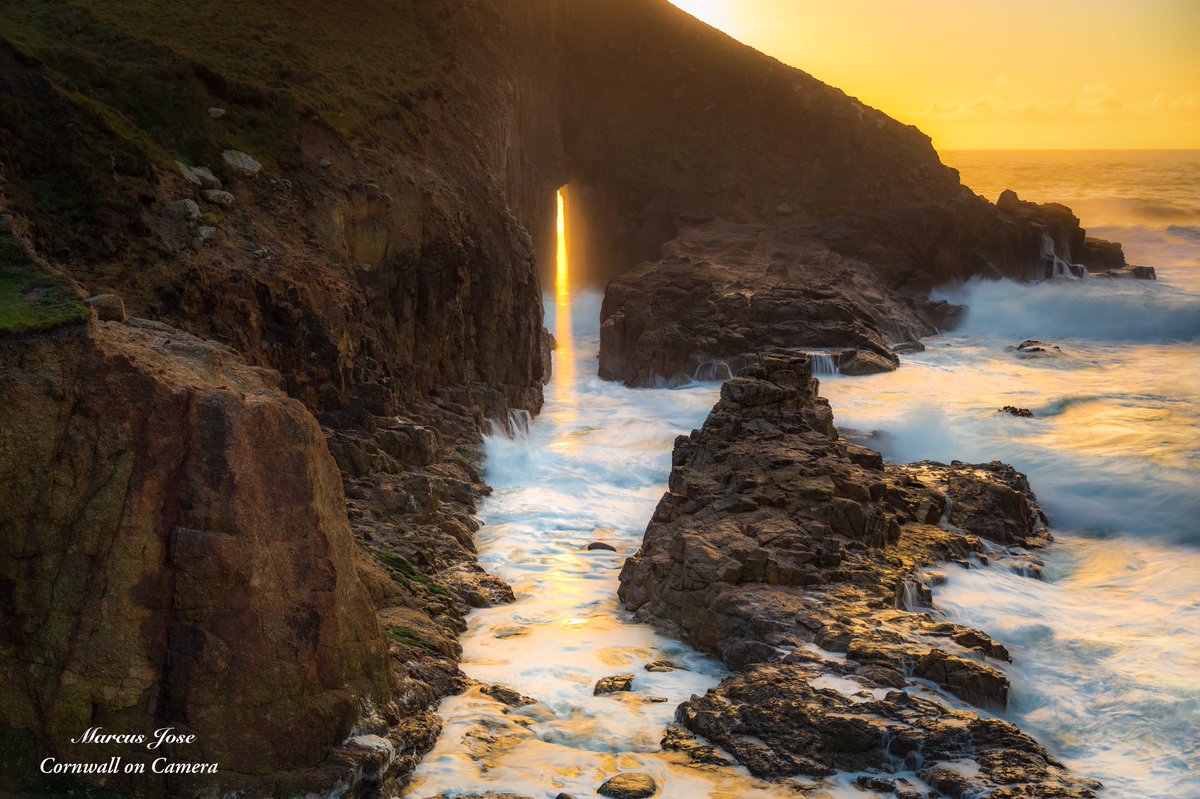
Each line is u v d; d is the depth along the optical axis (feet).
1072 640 70.38
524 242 144.97
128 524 47.57
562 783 52.75
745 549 73.10
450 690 61.41
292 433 51.34
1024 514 94.94
